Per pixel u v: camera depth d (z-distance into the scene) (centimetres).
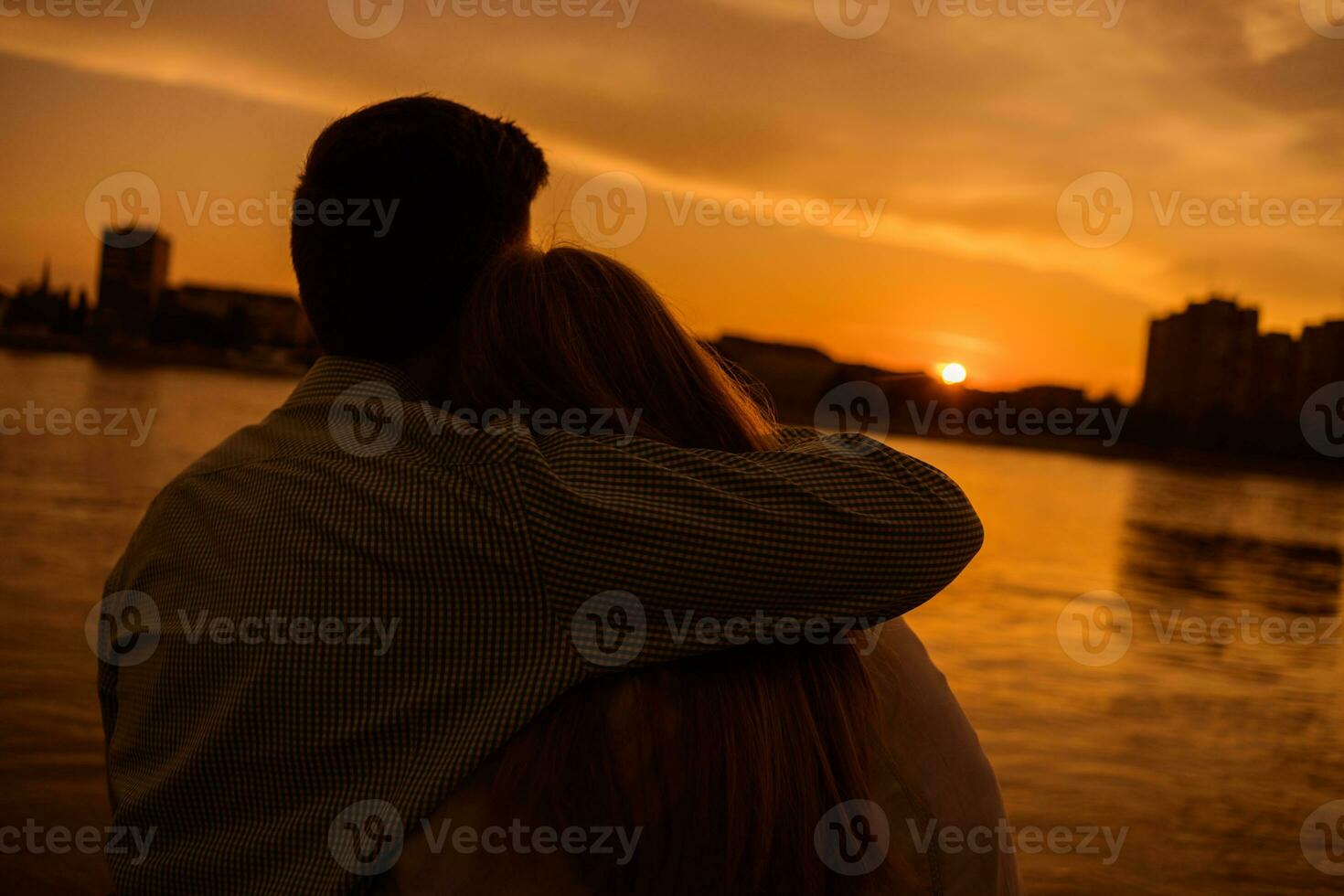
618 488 67
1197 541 3369
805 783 68
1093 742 855
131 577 80
